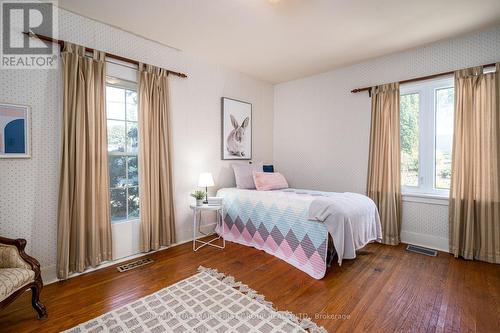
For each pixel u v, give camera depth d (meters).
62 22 2.32
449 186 3.04
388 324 1.68
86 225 2.45
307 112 4.30
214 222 3.79
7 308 1.86
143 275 2.38
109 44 2.62
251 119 4.31
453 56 2.90
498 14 2.38
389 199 3.28
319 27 2.63
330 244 2.54
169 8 2.29
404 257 2.82
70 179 2.32
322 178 4.10
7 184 2.07
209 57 3.48
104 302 1.93
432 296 2.02
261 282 2.25
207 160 3.64
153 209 2.93
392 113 3.30
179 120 3.27
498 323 1.68
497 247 2.61
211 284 2.21
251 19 2.49
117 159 2.77
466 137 2.76
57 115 2.31
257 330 1.62
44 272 2.25
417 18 2.45
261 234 3.05
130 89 2.85
